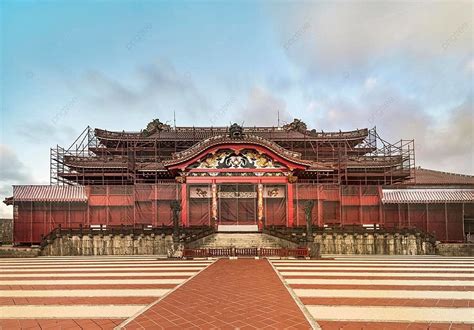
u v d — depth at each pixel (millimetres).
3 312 11023
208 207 42594
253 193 42781
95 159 51469
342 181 53000
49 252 35000
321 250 35219
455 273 19469
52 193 43719
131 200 44156
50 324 9781
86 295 13445
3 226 50188
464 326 9500
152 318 10094
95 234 35312
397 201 44094
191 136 56906
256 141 42188
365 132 56625
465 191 44688
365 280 16625
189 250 28641
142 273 19453
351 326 9430
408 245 35281
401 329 9219
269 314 10469
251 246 33062
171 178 49500
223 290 14062
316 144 56062
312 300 12305
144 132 57594
